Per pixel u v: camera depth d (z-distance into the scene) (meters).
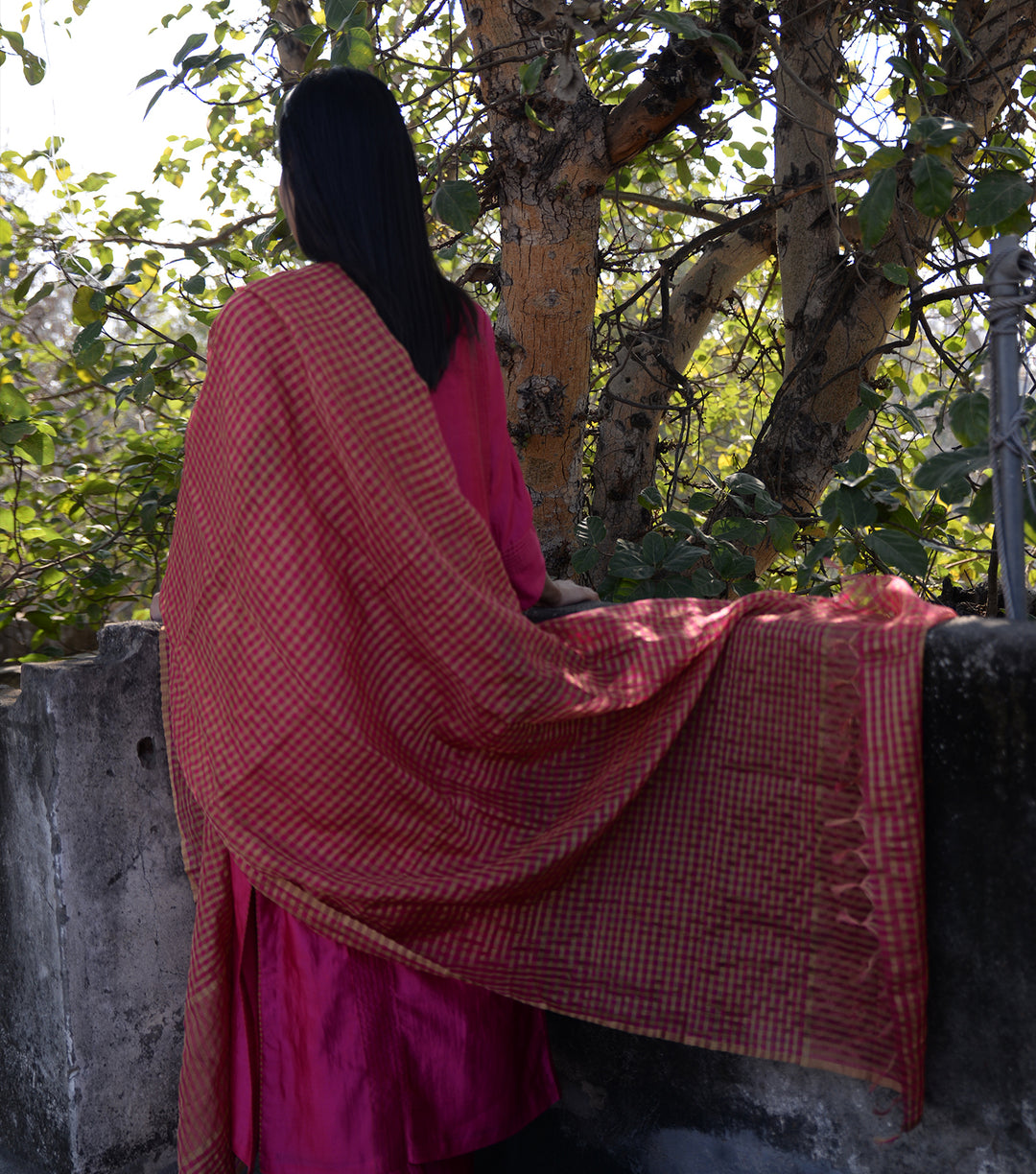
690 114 2.70
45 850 1.87
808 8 3.14
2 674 2.54
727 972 1.54
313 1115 1.64
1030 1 3.06
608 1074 1.82
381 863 1.55
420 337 1.61
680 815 1.60
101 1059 1.91
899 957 1.38
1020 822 1.36
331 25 2.23
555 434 2.84
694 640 1.58
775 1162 1.65
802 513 3.25
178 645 1.62
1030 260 1.45
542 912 1.61
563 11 2.09
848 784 1.48
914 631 1.42
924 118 1.79
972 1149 1.45
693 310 3.85
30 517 3.74
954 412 1.56
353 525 1.51
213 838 1.64
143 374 3.19
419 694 1.56
